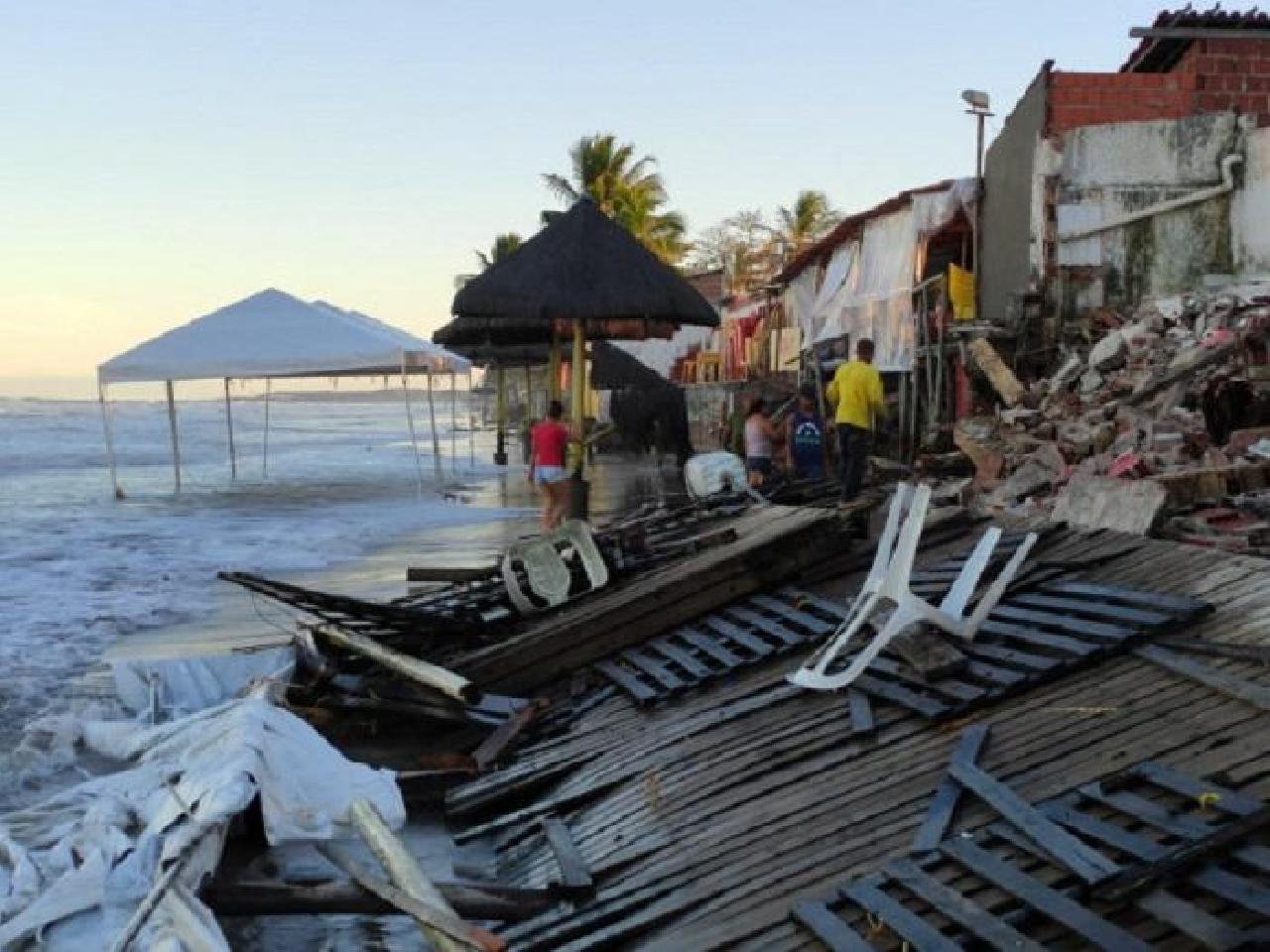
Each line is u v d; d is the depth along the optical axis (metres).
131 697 8.50
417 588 11.33
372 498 24.06
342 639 8.78
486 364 35.09
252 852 5.68
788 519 9.41
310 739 6.44
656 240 51.78
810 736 5.90
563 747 7.25
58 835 5.57
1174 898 3.72
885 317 19.05
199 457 40.84
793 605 8.14
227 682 8.70
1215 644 5.36
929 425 15.56
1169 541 6.94
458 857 6.16
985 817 4.59
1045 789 4.64
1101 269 14.88
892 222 19.25
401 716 8.29
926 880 4.19
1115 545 7.15
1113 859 4.05
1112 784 4.48
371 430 72.00
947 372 16.50
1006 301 16.28
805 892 4.43
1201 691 5.09
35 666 9.58
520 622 9.41
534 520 19.59
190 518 20.33
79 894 4.90
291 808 5.77
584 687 8.18
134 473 32.81
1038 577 6.87
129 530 18.59
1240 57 15.16
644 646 8.38
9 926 4.70
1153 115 15.09
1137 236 14.84
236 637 10.54
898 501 6.98
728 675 7.29
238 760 5.74
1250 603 5.69
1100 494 7.92
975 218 17.62
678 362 44.41
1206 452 8.74
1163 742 4.75
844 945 3.96
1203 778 4.35
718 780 5.74
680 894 4.72
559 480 15.66
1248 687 4.88
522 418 45.28
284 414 120.12
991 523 8.63
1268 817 3.91
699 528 11.05
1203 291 13.48
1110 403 11.12
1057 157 14.88
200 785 5.60
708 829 5.26
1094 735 4.98
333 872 5.50
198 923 4.62
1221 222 14.62
